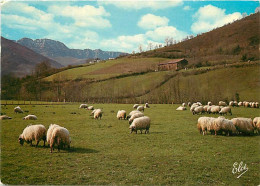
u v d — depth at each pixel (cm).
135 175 932
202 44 15712
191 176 930
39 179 885
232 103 4809
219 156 1169
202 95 6788
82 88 8500
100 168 999
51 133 1250
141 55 16925
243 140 1489
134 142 1449
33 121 2306
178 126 2083
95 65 13412
